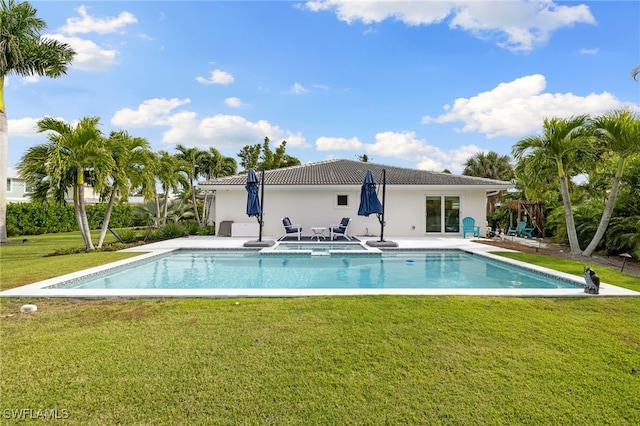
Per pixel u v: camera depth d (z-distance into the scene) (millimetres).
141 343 4191
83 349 4016
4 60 16734
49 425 2684
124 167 14133
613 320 5090
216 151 33375
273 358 3799
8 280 7652
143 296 6340
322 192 19422
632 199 12547
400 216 19531
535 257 11422
